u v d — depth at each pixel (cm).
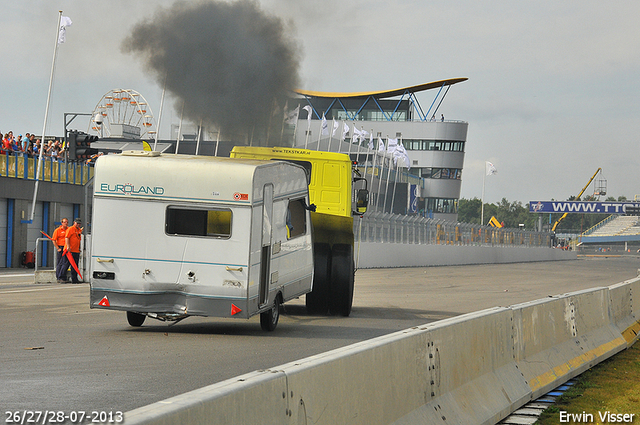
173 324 2372
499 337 1481
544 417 1406
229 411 705
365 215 8419
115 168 2269
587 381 1775
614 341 2231
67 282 4534
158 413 619
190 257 2244
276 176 2405
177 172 2250
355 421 948
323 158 3091
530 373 1588
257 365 1706
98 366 1656
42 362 1698
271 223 2361
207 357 1819
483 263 12056
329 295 2969
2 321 2547
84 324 2498
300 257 2664
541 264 11750
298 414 823
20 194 6912
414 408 1119
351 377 948
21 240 6950
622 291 2512
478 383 1355
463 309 3475
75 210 7931
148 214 2258
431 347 1199
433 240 10469
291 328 2534
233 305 2231
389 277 6462
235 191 2223
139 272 2258
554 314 1812
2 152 6650
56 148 7625
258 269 2278
